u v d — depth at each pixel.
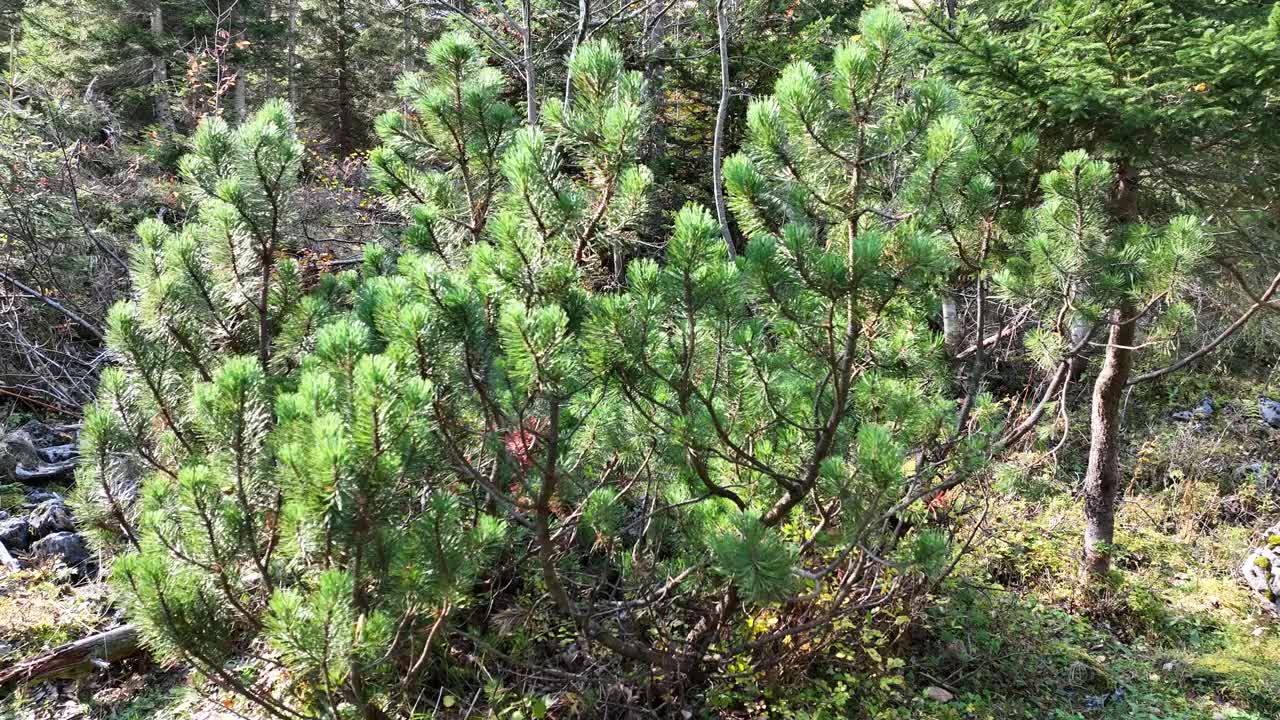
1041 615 6.23
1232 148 4.91
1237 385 10.50
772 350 3.96
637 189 3.37
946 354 4.24
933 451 4.49
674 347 3.21
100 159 9.49
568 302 3.19
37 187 7.56
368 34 20.39
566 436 3.77
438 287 3.12
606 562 4.26
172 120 14.09
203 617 2.94
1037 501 7.49
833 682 4.76
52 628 4.38
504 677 4.07
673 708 4.13
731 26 10.03
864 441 3.16
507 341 2.84
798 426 3.58
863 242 2.96
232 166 4.48
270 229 4.21
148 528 3.05
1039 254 4.59
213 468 3.20
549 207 3.30
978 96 5.12
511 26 8.45
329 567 2.92
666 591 4.10
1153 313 6.09
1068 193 4.35
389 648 3.12
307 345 4.23
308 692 3.42
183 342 3.97
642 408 3.60
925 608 5.43
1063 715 5.07
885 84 3.10
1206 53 4.41
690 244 2.96
